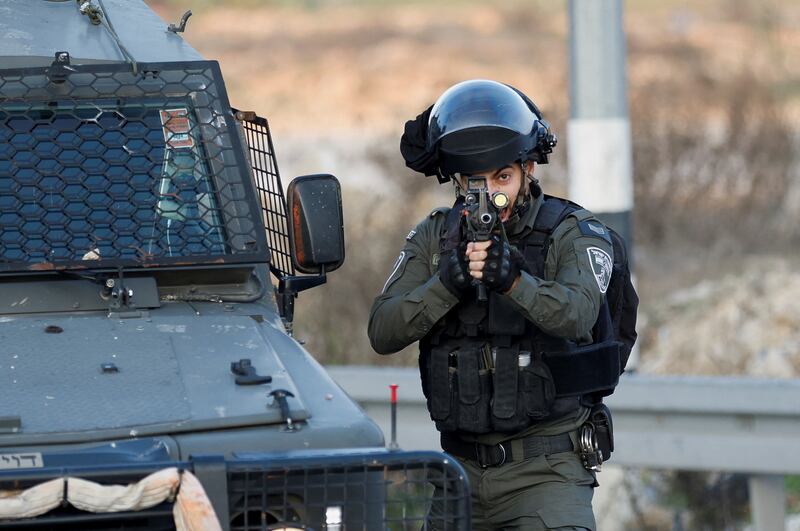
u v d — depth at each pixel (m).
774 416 20.50
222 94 14.98
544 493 14.30
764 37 82.75
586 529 14.16
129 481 10.80
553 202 14.70
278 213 15.61
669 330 32.66
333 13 133.00
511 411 14.04
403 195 40.47
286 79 95.94
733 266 38.81
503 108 14.27
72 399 11.88
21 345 12.70
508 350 14.13
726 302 33.56
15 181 14.22
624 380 20.97
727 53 91.12
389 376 21.91
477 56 101.62
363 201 39.84
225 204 14.42
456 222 14.58
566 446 14.41
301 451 11.55
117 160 14.54
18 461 11.08
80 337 12.92
